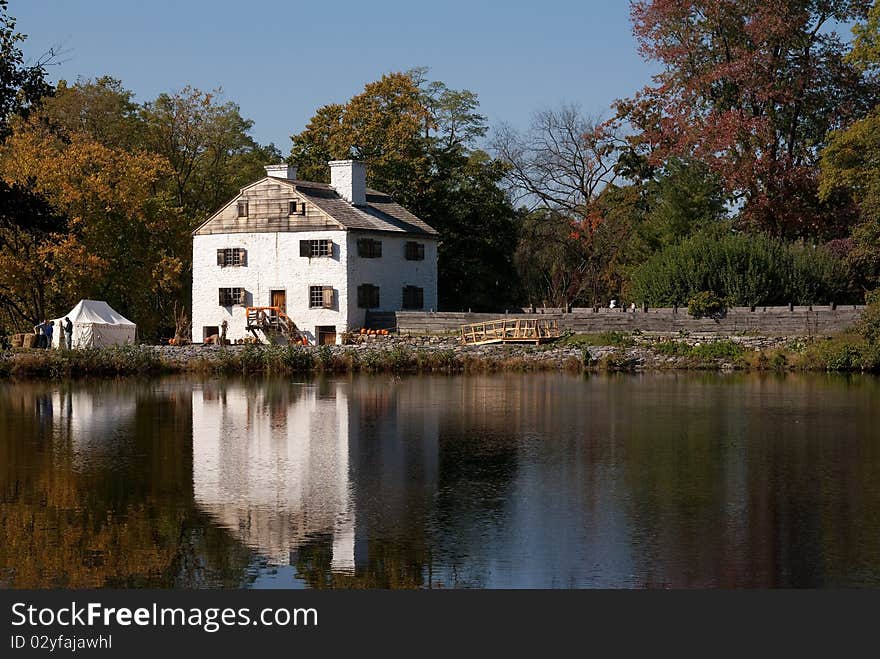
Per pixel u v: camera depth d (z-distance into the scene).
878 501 21.33
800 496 21.84
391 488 22.92
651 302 62.56
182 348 60.19
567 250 89.81
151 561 18.00
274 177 72.88
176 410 36.62
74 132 78.12
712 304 58.88
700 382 46.66
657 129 74.94
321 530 19.59
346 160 74.75
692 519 20.09
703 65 72.31
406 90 84.75
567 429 31.23
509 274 86.69
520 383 46.84
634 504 21.27
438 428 31.64
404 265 75.38
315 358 54.34
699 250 61.88
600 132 82.81
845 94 70.88
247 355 53.53
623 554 18.02
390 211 77.25
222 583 17.03
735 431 30.58
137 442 29.22
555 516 20.38
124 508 21.23
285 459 26.39
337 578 17.17
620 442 28.72
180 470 24.97
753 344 56.03
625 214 83.88
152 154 80.56
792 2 68.75
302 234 71.69
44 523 20.11
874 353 50.88
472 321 66.50
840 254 65.50
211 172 89.56
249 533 19.44
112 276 74.25
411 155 83.50
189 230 80.00
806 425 31.70
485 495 22.19
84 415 35.16
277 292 72.69
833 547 18.23
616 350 55.97
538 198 91.62
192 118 87.12
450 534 19.25
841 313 56.06
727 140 67.44
